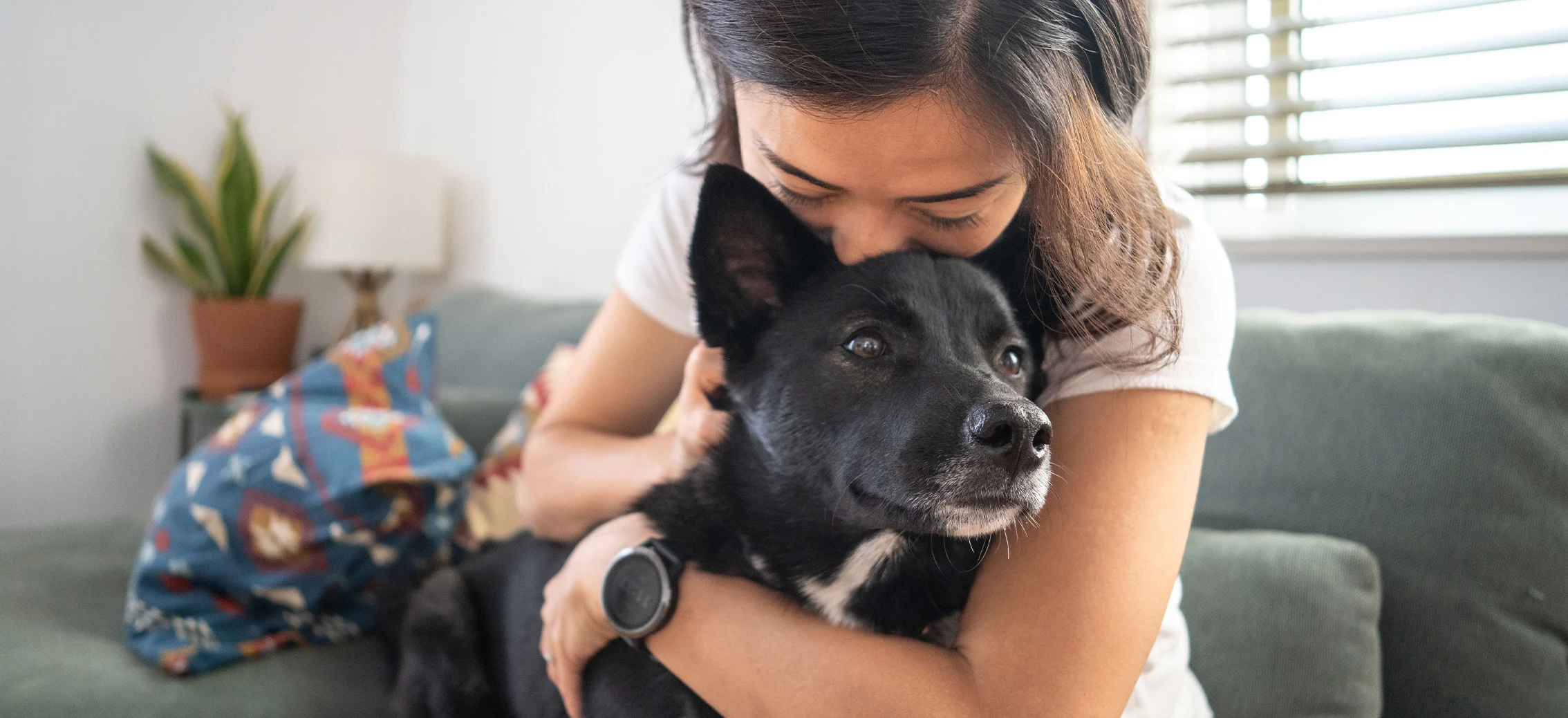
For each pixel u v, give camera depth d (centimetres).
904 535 115
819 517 115
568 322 299
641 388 149
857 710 93
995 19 85
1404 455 146
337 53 458
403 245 400
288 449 195
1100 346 104
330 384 223
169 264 405
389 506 195
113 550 241
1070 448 101
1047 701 91
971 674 96
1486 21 221
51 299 387
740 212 116
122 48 397
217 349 400
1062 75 88
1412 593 142
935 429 97
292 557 188
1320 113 246
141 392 413
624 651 118
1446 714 137
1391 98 230
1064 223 92
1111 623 92
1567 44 208
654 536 119
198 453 201
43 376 386
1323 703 133
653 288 143
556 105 392
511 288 418
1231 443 163
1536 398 140
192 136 419
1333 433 153
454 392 276
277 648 185
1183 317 101
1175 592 127
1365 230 220
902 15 81
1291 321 171
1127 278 94
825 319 112
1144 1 98
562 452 147
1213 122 262
